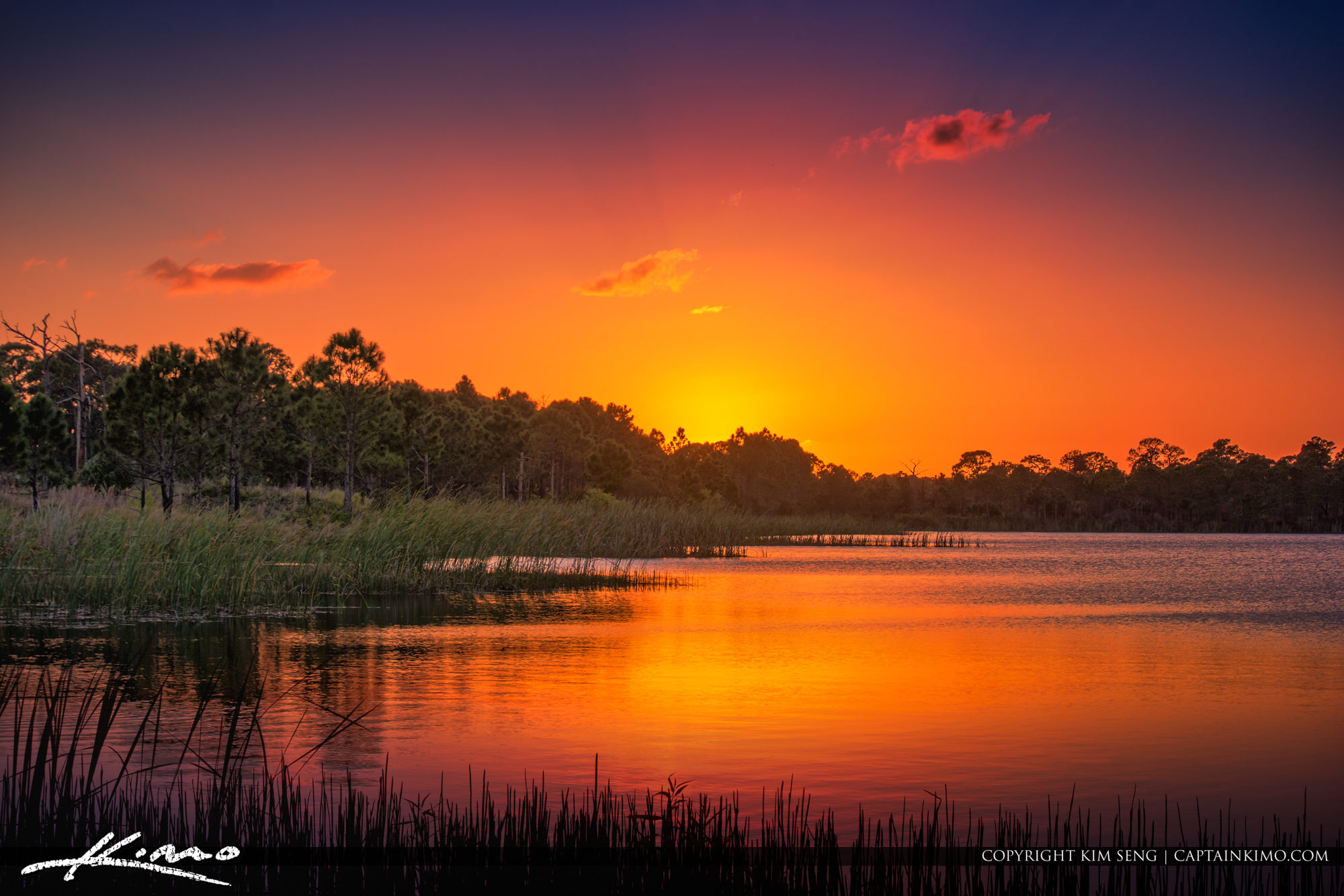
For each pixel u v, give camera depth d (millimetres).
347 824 7219
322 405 41125
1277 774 10633
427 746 11375
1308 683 16281
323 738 11648
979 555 61500
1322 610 28156
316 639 19641
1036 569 47281
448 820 7980
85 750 10602
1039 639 21609
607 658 18078
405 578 29438
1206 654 19500
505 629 21703
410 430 49594
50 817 7410
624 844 7027
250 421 36938
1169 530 154125
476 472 64375
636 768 10586
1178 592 34219
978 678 16594
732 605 27703
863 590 33688
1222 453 186250
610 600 28562
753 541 73500
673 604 27797
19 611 22438
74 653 17469
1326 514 153000
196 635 20000
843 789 9922
